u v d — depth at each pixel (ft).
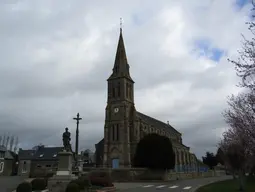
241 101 82.99
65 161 82.99
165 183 131.34
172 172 189.78
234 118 81.05
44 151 307.99
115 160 223.51
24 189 61.46
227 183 119.14
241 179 86.94
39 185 74.69
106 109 239.91
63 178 78.02
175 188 96.22
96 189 75.25
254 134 65.26
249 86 46.85
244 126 73.26
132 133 230.48
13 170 289.12
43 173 161.58
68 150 90.94
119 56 255.50
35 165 298.35
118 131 229.86
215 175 298.97
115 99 239.91
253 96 60.39
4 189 83.46
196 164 305.94
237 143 96.22
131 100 247.70
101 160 250.37
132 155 222.69
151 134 183.32
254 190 83.97
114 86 245.24
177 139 335.67
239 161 88.79
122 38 266.16
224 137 128.67
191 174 229.66
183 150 286.66
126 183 132.05
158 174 171.42
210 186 100.94
